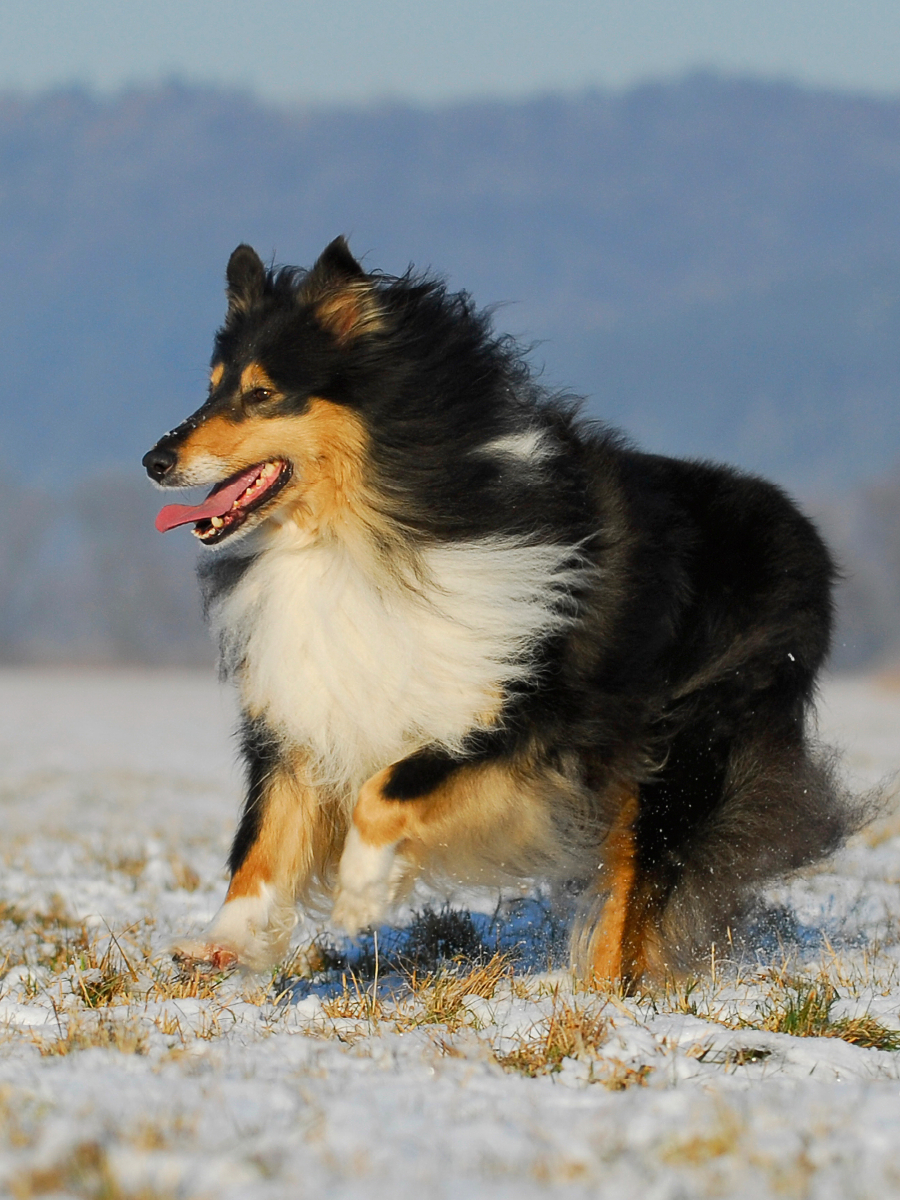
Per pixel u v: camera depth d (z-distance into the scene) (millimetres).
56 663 147750
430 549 10055
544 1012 9031
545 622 10180
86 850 19500
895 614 124375
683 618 11109
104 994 9750
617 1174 5777
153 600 148625
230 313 10930
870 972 10758
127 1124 6172
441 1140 6145
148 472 10117
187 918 13469
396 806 9828
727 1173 5824
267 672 10367
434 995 9305
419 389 10211
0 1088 6594
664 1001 9836
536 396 11055
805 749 11688
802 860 11531
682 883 10695
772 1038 8367
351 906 9703
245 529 10102
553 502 10461
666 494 11484
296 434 10148
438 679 10023
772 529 11734
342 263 10367
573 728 10344
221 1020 8984
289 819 10602
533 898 13094
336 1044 8320
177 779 35219
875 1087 7359
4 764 39750
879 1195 5605
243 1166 5633
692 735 10922
